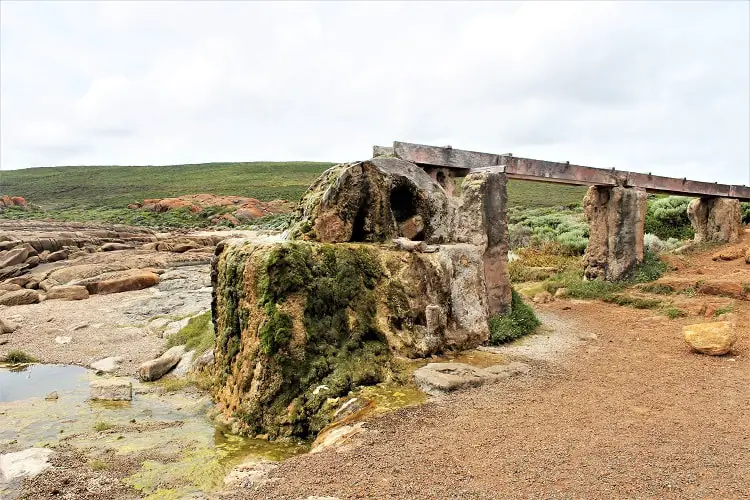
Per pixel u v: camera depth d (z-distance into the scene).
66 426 6.63
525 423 5.36
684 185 14.55
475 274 8.70
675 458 4.52
